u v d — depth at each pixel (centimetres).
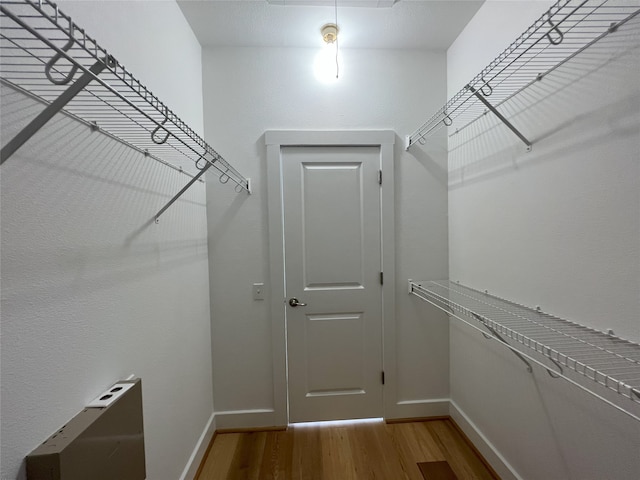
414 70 198
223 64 189
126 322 99
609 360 85
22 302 62
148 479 112
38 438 65
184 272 151
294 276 197
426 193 201
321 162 196
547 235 117
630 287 86
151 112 121
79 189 78
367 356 202
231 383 196
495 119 149
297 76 192
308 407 200
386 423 201
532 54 121
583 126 99
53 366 69
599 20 88
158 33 129
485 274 160
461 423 188
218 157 134
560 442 113
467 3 156
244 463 168
